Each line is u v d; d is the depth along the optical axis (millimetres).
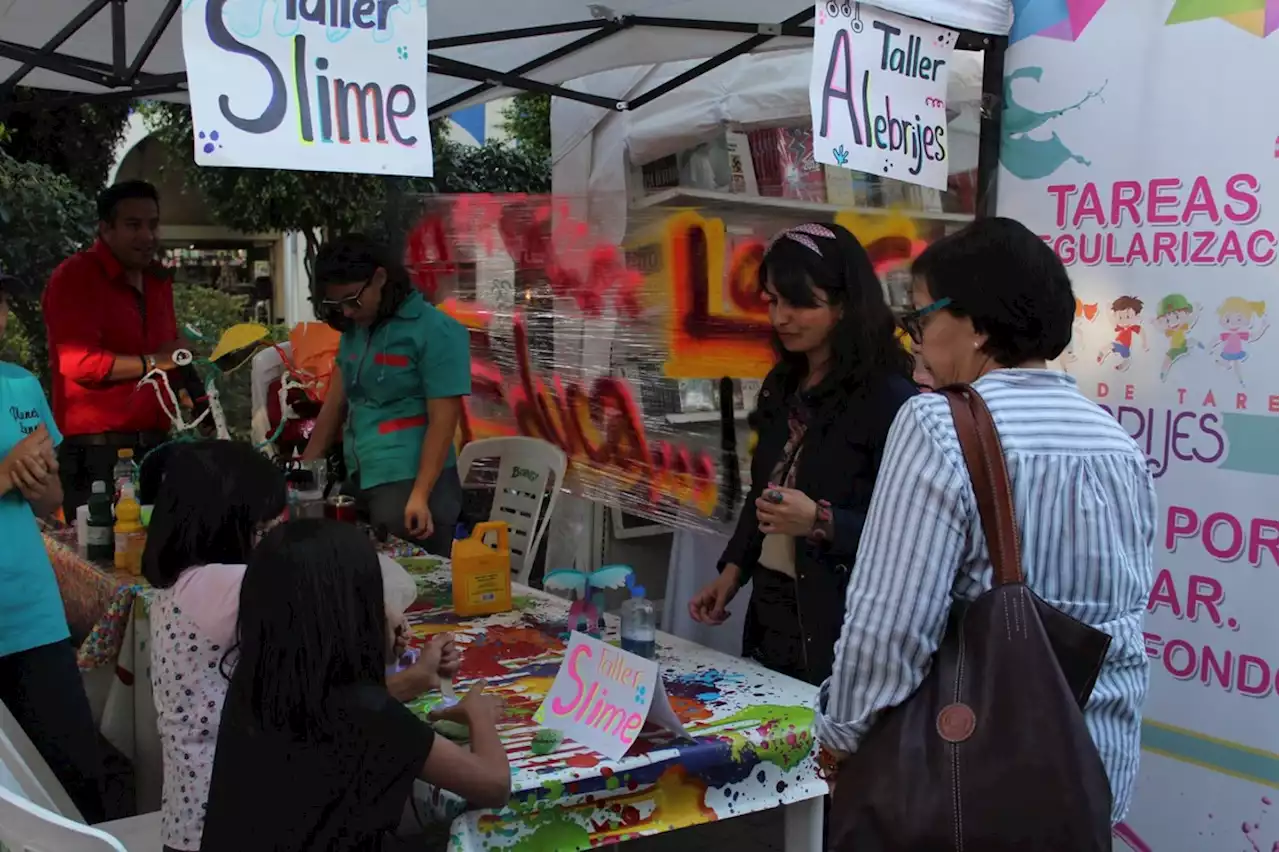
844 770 1434
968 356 1514
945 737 1324
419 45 1895
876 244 3730
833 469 2299
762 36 3701
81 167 7590
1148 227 2582
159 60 3807
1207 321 2490
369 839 1525
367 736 1512
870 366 2271
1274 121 2363
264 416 4254
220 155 1712
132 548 3031
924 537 1363
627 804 1816
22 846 1569
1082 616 1388
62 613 2631
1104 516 1396
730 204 3705
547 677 2230
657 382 3857
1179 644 2551
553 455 3801
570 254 4145
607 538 4312
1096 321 2689
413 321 3330
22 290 2637
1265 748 2412
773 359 3537
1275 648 2395
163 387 4000
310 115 1796
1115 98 2621
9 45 2879
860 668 1394
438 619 2668
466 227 4535
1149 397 2602
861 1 2396
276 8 1756
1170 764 2568
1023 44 2785
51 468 2490
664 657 2418
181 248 9797
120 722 2984
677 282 3799
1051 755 1273
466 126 7957
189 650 1826
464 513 4062
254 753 1531
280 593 1521
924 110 2598
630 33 3695
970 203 3914
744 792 1931
